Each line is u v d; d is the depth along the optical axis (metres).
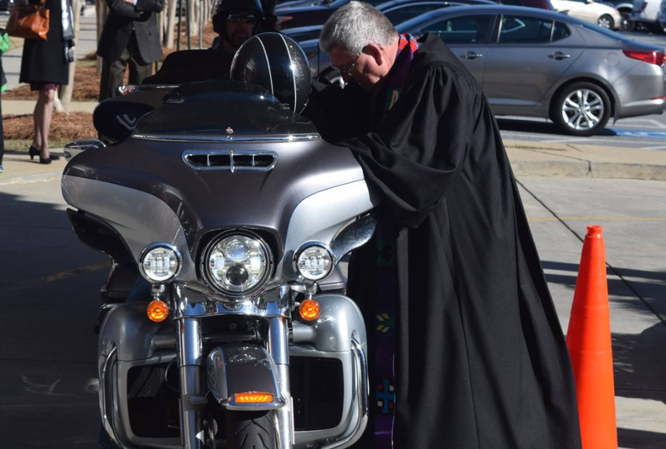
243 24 5.45
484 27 13.89
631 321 6.02
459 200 3.51
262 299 3.04
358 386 3.29
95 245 3.23
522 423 3.49
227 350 2.99
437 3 15.55
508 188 3.56
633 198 9.90
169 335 3.17
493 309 3.47
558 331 3.61
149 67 10.93
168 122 3.33
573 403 3.59
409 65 3.65
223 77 5.14
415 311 3.49
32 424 4.28
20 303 5.96
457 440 3.41
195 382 2.97
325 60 12.79
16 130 11.41
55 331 5.50
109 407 3.18
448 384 3.45
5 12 33.19
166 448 3.21
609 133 14.60
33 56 9.46
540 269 3.61
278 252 2.97
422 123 3.39
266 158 3.16
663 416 4.60
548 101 13.85
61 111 12.78
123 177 3.07
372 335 3.66
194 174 3.04
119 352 3.15
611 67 13.75
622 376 5.08
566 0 36.19
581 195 9.94
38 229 7.73
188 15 16.05
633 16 38.28
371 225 3.32
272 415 2.97
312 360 3.35
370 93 3.87
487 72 13.83
